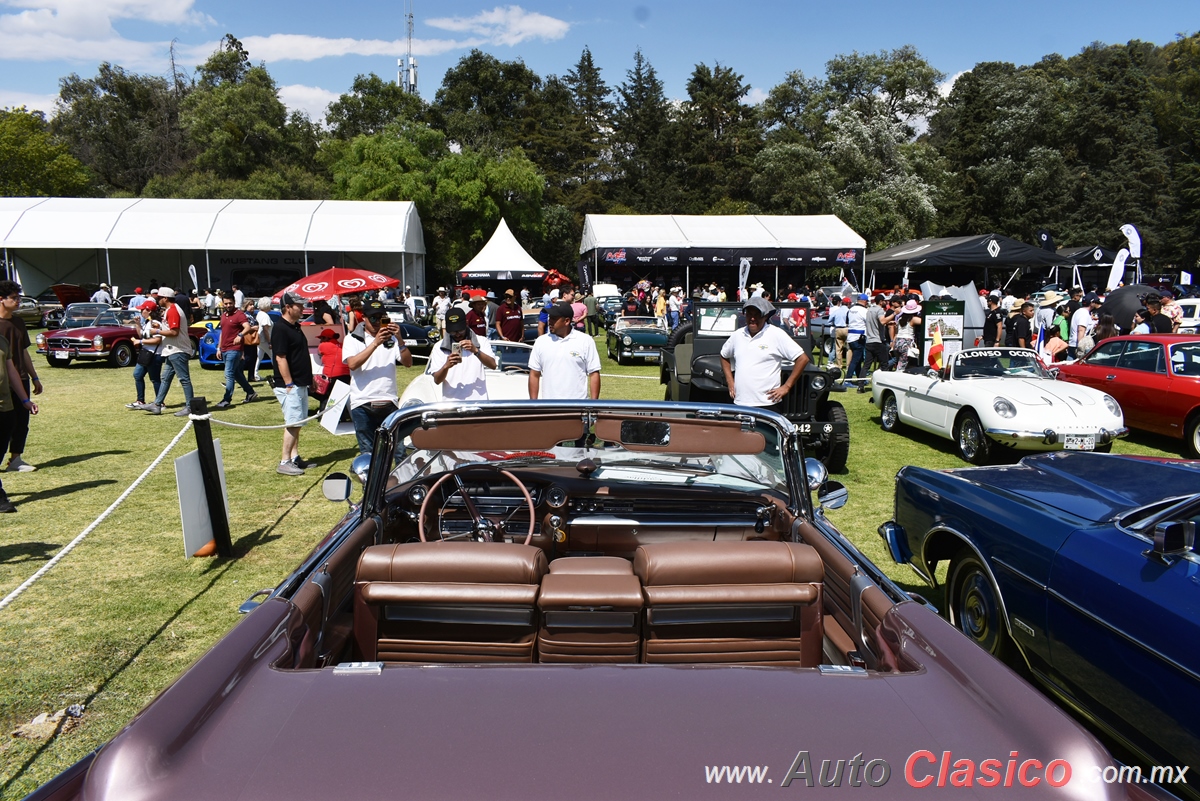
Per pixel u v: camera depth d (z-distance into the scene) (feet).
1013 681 5.71
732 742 4.99
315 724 5.10
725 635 8.01
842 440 27.27
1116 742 10.64
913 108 195.21
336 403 25.89
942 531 13.48
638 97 244.63
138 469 26.53
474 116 203.41
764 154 161.89
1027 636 11.12
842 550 9.05
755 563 8.00
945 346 45.24
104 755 4.80
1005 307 66.39
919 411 32.48
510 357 38.09
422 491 10.77
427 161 152.66
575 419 10.49
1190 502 9.62
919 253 91.91
